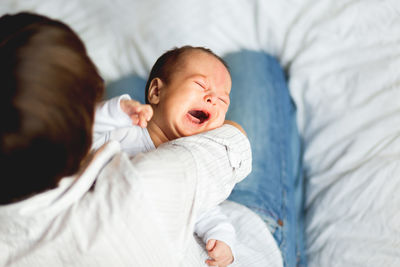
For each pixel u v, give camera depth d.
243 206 0.91
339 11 1.27
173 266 0.50
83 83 0.40
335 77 1.24
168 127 0.83
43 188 0.42
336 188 1.09
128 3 1.33
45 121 0.37
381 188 1.01
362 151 1.10
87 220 0.45
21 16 0.42
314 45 1.27
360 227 1.00
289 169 1.15
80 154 0.42
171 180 0.51
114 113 0.74
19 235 0.46
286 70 1.38
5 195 0.41
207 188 0.58
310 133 1.27
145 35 1.29
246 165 0.70
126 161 0.47
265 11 1.31
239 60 1.27
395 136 1.07
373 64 1.19
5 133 0.36
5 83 0.36
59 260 0.46
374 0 1.24
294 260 0.99
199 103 0.82
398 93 1.12
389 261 0.92
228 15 1.32
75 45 0.42
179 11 1.29
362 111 1.15
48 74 0.37
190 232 0.54
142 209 0.45
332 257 1.01
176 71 0.86
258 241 0.82
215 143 0.66
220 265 0.70
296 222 1.12
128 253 0.46
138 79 1.28
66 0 1.38
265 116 1.16
